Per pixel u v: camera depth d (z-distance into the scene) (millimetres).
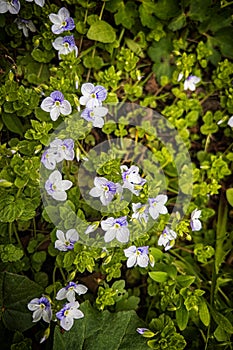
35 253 272
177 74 298
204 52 295
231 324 273
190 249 296
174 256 293
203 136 307
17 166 254
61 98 258
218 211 299
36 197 259
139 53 295
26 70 281
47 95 269
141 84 299
